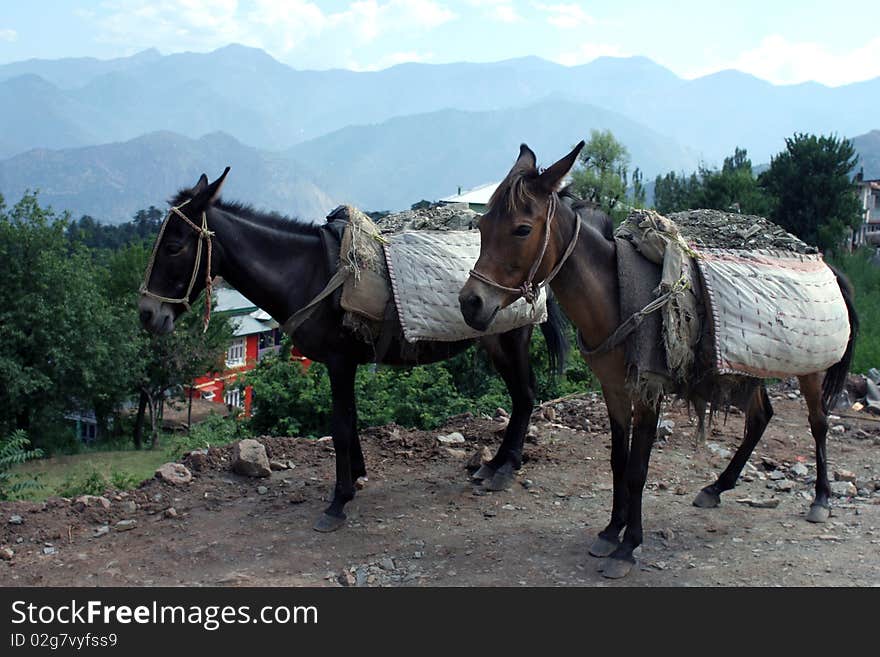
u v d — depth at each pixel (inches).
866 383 325.1
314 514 201.0
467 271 194.2
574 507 203.2
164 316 183.5
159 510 207.3
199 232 182.9
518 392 220.4
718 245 176.2
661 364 155.3
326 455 248.5
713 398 170.9
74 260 1009.5
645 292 157.2
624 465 171.5
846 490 209.6
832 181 1163.3
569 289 158.4
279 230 193.5
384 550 178.4
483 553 174.6
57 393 1004.6
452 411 378.0
